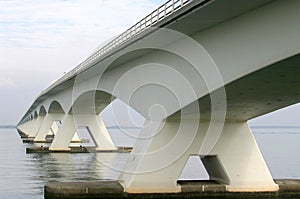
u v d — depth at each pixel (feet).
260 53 65.62
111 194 93.66
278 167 177.27
